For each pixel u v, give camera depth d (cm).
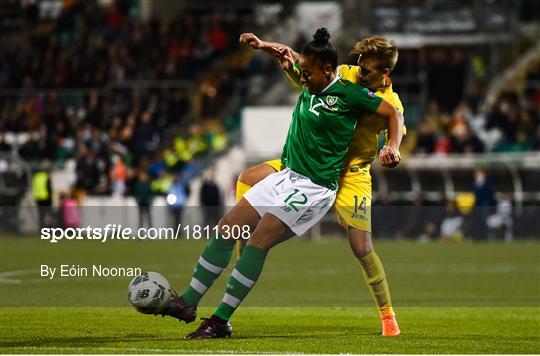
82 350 2573
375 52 2864
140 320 3347
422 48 10369
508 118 9200
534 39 10756
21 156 9931
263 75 10594
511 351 2675
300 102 2819
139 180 8438
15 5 12600
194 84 10625
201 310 3759
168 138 9975
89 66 11131
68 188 9669
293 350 2606
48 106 10619
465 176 8719
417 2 10919
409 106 9988
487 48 10512
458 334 3070
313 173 2780
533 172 8625
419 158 8744
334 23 11156
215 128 10000
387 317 3002
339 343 2772
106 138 10181
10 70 11350
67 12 12225
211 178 8481
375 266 2970
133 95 10675
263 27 11475
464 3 10731
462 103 9319
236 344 2706
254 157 8994
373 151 2927
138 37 11262
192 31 11262
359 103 2758
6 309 3688
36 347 2647
